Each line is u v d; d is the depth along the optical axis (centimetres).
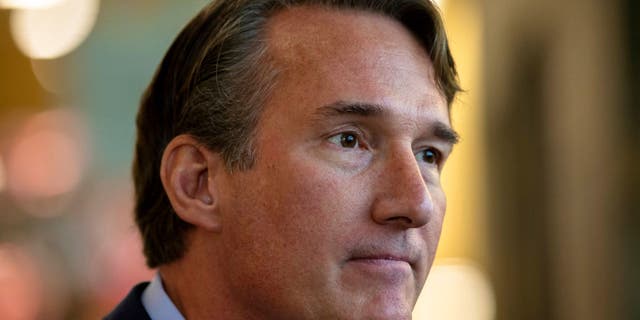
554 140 871
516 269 1001
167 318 289
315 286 263
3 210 962
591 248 751
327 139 266
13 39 1052
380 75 270
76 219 1083
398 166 266
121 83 1445
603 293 726
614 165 699
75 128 1226
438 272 883
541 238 952
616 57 692
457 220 1120
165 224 294
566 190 822
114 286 855
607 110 706
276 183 266
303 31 274
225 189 276
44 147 1079
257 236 269
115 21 1391
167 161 285
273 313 270
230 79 276
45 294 789
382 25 279
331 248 262
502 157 1027
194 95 283
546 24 846
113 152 1377
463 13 1096
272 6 279
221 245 278
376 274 264
